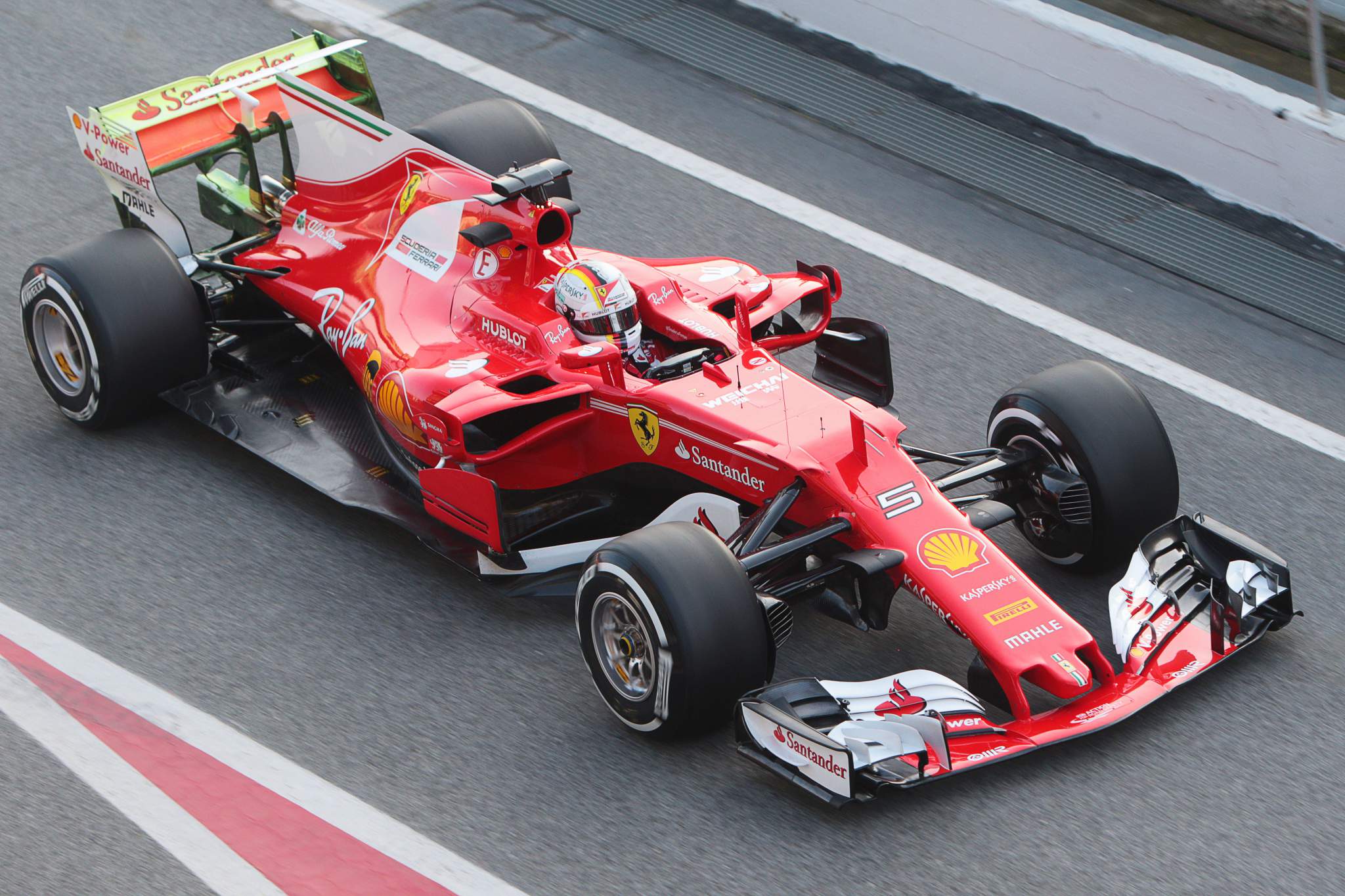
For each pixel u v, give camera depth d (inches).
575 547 984.3
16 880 800.9
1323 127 1422.2
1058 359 1317.7
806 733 800.9
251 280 1190.9
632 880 802.2
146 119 1231.5
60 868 808.3
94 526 1073.5
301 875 804.0
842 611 900.0
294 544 1064.2
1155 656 889.5
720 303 1079.6
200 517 1087.0
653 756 884.6
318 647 971.3
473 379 983.0
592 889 796.6
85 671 944.3
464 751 890.1
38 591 1011.9
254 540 1066.1
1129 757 889.5
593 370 995.3
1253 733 909.8
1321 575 1069.1
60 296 1106.7
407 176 1122.0
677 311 1038.4
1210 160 1524.4
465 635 984.9
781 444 919.0
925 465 1178.6
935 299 1397.6
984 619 853.2
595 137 1625.2
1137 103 1560.0
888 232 1491.1
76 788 858.8
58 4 1846.7
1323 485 1173.7
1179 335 1354.6
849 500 898.1
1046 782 869.2
